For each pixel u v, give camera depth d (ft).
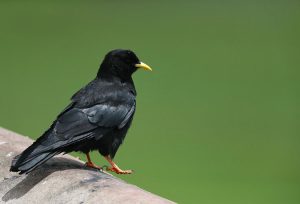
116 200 19.62
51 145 23.44
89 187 20.70
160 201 19.22
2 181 22.40
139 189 20.48
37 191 21.39
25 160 22.26
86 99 26.40
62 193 20.95
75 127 25.03
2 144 25.09
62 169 22.45
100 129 25.81
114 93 27.22
